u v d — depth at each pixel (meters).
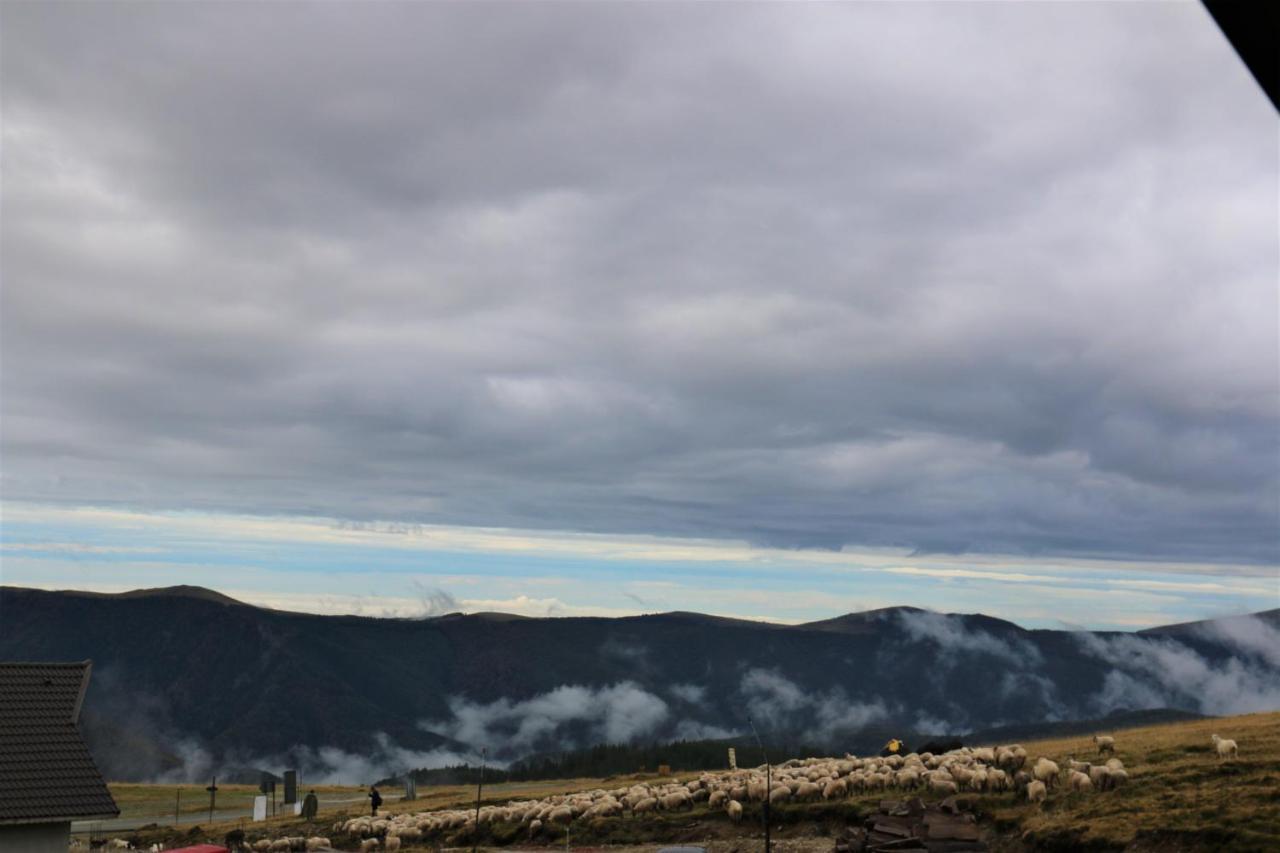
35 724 46.97
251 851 82.75
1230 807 51.06
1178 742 68.12
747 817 70.25
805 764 90.81
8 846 42.72
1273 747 61.56
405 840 81.06
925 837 56.31
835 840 62.78
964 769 67.06
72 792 44.41
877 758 84.00
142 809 144.25
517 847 74.12
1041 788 59.75
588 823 76.12
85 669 50.25
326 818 101.31
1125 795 57.06
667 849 52.97
